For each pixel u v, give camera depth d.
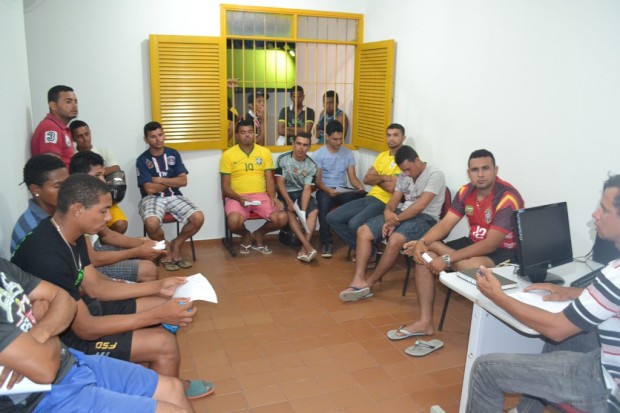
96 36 3.87
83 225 1.68
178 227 4.08
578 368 1.51
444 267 2.57
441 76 3.64
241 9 4.19
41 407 1.31
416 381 2.40
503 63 3.05
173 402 1.56
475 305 1.87
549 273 2.11
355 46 4.73
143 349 1.80
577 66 2.56
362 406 2.19
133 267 2.52
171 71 4.04
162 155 3.91
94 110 3.99
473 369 1.74
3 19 2.48
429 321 2.84
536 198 2.89
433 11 3.67
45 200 2.00
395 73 4.23
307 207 4.26
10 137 2.44
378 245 4.50
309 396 2.26
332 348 2.70
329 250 4.19
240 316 3.07
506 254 2.69
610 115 2.40
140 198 4.25
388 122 4.27
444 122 3.65
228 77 4.42
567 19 2.59
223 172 4.15
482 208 2.74
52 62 3.79
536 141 2.85
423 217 3.34
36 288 1.42
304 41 4.47
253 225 4.64
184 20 4.08
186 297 1.86
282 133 4.68
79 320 1.69
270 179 4.27
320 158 4.38
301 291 3.47
